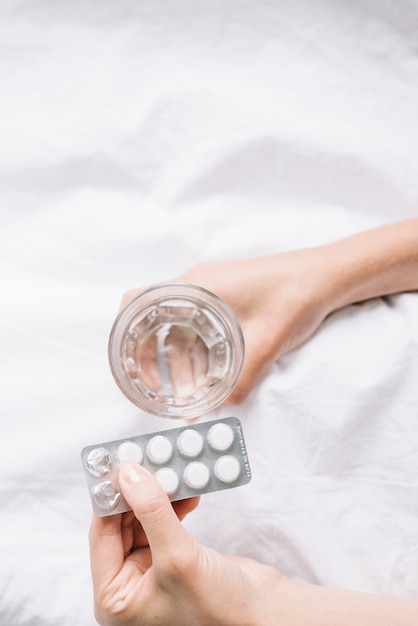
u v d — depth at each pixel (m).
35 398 0.68
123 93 0.75
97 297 0.71
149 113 0.74
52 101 0.74
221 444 0.57
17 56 0.74
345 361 0.67
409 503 0.66
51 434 0.68
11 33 0.74
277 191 0.77
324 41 0.77
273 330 0.65
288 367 0.68
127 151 0.74
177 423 0.68
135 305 0.58
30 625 0.67
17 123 0.74
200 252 0.74
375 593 0.66
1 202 0.73
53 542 0.67
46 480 0.68
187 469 0.56
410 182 0.76
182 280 0.66
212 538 0.67
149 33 0.76
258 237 0.74
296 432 0.66
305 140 0.75
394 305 0.71
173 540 0.51
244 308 0.65
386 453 0.66
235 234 0.74
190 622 0.54
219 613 0.53
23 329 0.69
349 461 0.66
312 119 0.76
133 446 0.56
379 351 0.67
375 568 0.66
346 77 0.77
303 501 0.66
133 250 0.73
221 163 0.75
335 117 0.76
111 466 0.55
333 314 0.70
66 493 0.68
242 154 0.75
